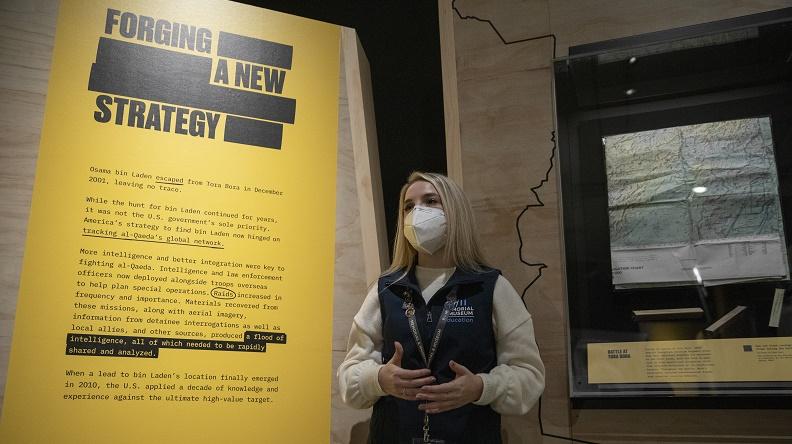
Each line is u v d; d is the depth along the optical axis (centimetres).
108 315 196
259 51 232
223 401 201
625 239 215
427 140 274
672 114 221
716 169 212
